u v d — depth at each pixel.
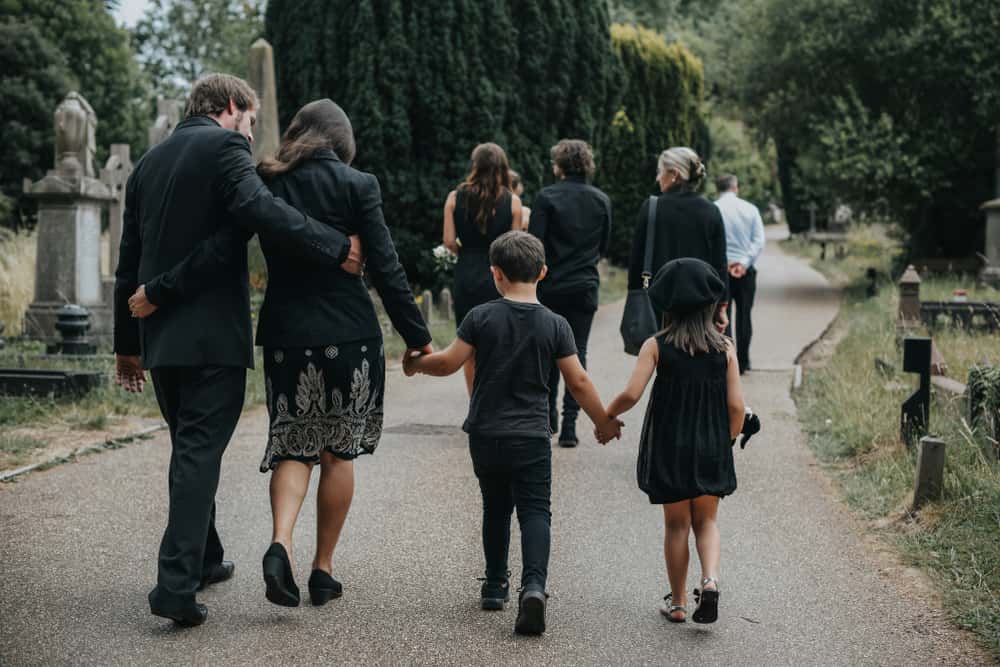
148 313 3.79
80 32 26.69
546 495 3.88
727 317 6.82
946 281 17.98
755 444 7.05
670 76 24.75
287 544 3.66
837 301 18.67
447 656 3.54
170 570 3.63
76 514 5.12
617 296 20.38
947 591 4.18
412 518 5.19
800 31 20.25
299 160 3.93
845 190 20.41
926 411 6.23
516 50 16.30
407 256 16.17
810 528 5.15
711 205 6.42
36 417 7.29
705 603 3.66
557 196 6.62
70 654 3.46
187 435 3.75
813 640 3.76
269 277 3.93
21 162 23.88
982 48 18.52
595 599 4.16
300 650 3.55
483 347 3.89
